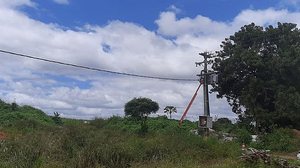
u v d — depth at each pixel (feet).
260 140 111.24
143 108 140.46
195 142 66.18
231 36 139.13
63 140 51.60
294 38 130.52
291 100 118.73
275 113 124.16
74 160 45.52
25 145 45.62
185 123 122.31
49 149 47.03
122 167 48.16
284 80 126.21
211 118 94.43
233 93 140.15
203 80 105.60
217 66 136.87
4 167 38.37
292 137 113.19
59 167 42.32
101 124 102.83
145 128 85.30
